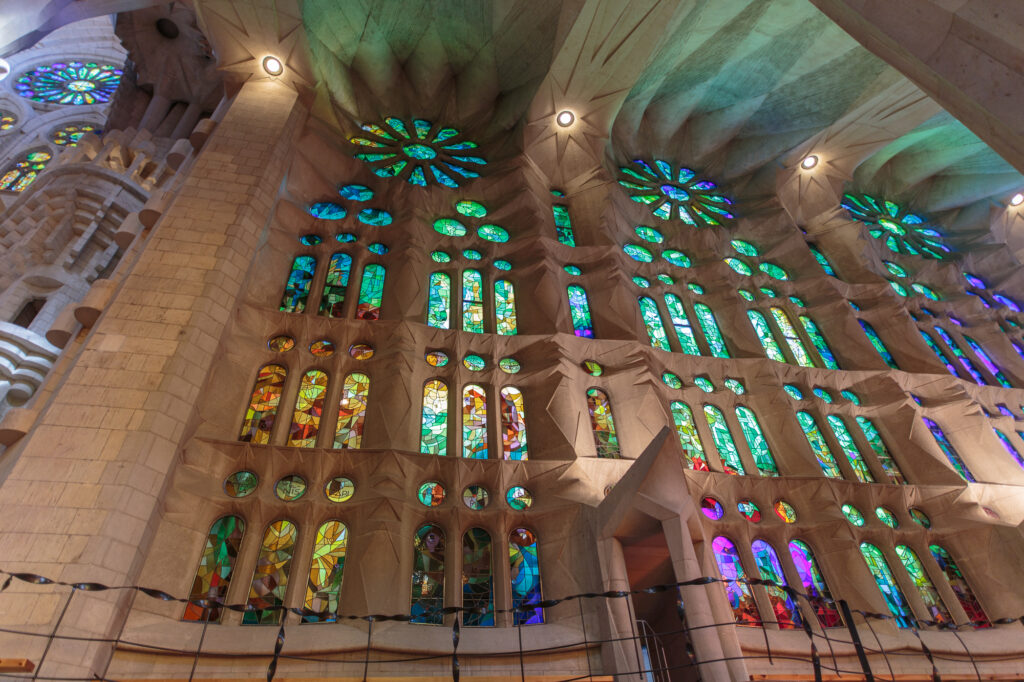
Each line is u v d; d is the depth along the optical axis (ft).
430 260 66.28
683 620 28.04
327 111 76.38
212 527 42.45
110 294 51.96
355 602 40.11
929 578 54.54
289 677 35.04
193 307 46.93
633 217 82.02
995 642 49.39
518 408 56.49
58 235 84.17
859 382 69.05
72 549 33.45
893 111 85.40
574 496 48.14
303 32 69.36
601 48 75.77
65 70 138.10
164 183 93.04
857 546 52.37
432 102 90.07
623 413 57.26
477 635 40.57
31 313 80.89
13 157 122.83
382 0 80.43
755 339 69.87
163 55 121.08
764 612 47.26
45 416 38.50
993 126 27.71
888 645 46.75
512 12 80.02
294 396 51.65
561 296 65.26
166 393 41.42
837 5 34.17
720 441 59.98
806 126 88.99
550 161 81.25
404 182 72.02
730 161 95.45
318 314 58.95
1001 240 98.27
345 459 47.39
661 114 93.81
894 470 64.13
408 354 55.06
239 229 53.72
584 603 42.19
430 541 45.70
